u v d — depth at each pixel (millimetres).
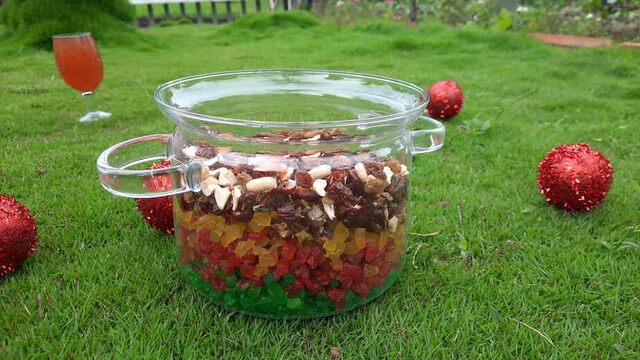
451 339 352
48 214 510
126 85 1100
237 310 360
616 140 753
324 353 338
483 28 1776
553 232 496
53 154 673
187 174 319
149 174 312
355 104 417
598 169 506
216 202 319
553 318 380
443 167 661
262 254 323
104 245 466
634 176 632
